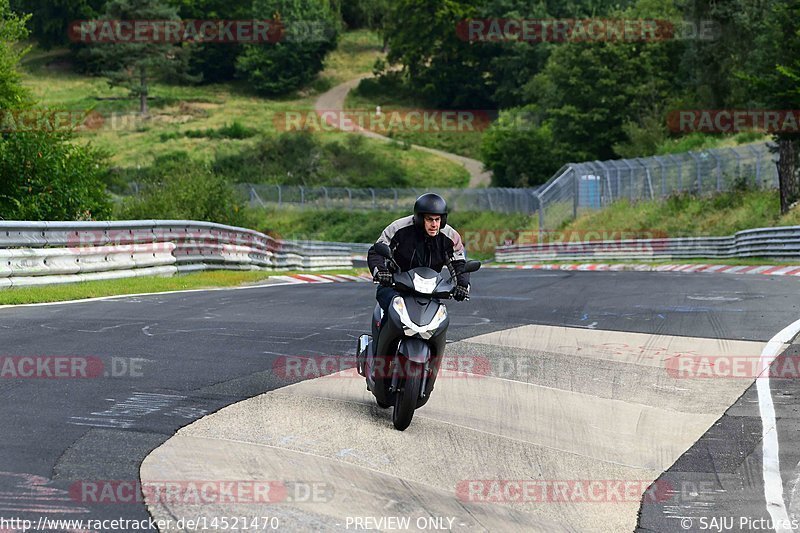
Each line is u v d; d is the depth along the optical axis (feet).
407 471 44.39
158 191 232.32
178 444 45.62
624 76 544.62
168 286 130.31
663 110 502.38
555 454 49.14
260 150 646.33
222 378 61.62
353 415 53.67
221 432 48.29
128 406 52.85
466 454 47.96
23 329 78.07
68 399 53.88
